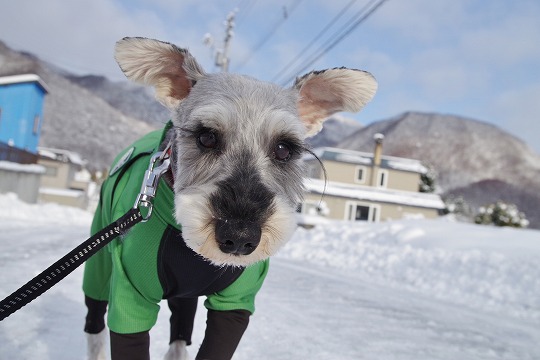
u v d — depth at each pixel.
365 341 0.49
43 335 0.42
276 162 0.30
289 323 0.54
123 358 0.29
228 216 0.25
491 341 0.54
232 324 0.30
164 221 0.29
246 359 0.41
